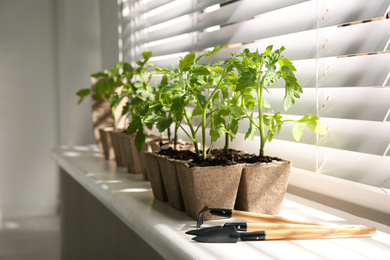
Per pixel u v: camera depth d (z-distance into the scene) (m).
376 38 0.85
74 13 2.78
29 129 3.25
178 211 1.01
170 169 1.00
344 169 0.94
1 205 3.25
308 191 1.12
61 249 2.36
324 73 0.98
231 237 0.77
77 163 1.78
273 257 0.69
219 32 1.39
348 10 0.90
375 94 0.88
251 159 0.95
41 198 3.33
